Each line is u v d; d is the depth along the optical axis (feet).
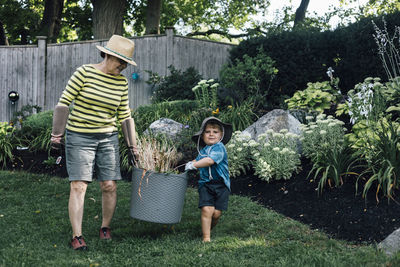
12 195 17.35
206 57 37.09
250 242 11.17
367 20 26.53
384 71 25.36
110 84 11.52
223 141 12.98
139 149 12.44
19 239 11.65
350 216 13.07
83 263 9.73
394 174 13.78
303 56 30.83
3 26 59.41
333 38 30.42
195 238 11.89
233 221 13.73
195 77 35.14
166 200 11.65
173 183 11.70
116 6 48.32
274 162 17.33
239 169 19.85
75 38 75.87
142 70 36.47
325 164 16.46
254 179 18.43
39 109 34.24
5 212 14.83
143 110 28.48
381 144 14.78
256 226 13.19
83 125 11.19
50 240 11.66
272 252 10.35
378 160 14.76
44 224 13.38
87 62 36.50
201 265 9.45
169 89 34.81
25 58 35.94
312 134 17.93
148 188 11.67
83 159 11.19
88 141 11.27
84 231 12.58
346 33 29.78
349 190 14.55
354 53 27.30
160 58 36.50
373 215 12.75
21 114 32.42
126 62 11.55
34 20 61.62
